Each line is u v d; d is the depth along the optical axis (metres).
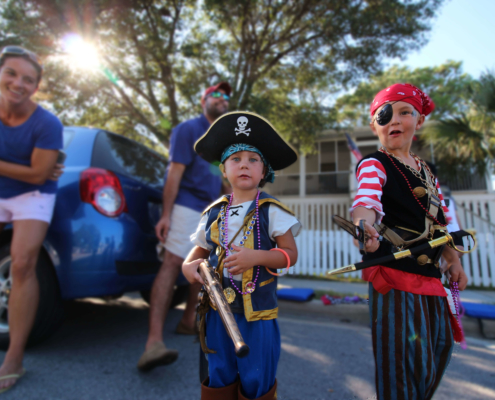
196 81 10.30
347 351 3.07
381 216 1.49
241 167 1.56
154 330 2.58
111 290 2.76
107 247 2.75
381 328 1.49
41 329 2.72
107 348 2.99
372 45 9.85
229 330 1.23
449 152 9.83
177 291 4.27
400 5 9.45
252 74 10.02
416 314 1.45
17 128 2.41
